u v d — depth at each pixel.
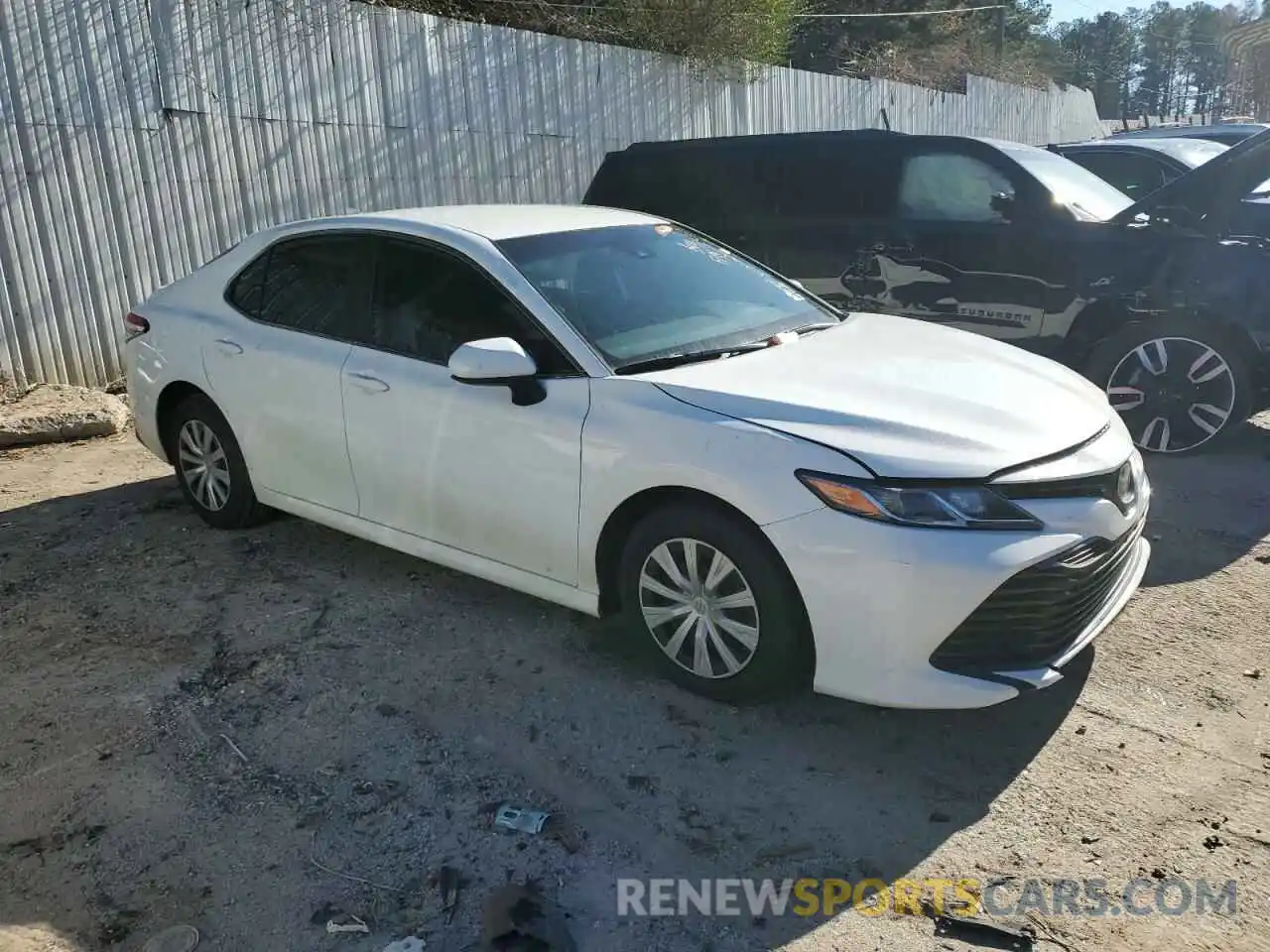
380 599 4.46
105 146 7.50
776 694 3.51
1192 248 5.84
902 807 3.06
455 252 4.16
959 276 6.62
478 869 2.84
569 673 3.81
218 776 3.26
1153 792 3.09
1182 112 82.62
